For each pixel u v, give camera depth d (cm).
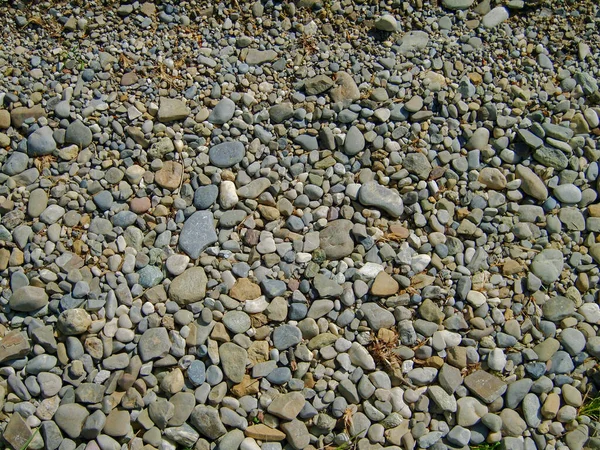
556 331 88
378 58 101
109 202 90
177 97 97
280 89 98
